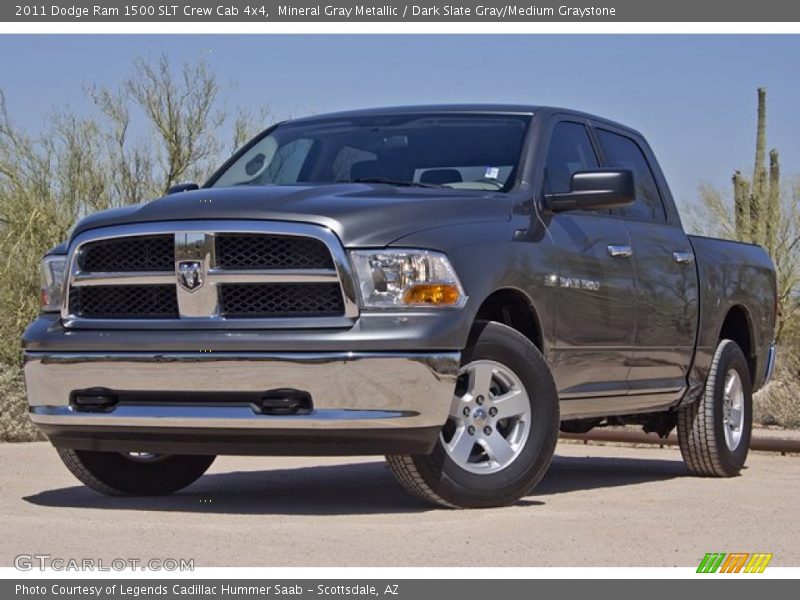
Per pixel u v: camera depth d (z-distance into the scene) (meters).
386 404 5.96
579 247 7.21
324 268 6.03
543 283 6.80
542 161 7.30
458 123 7.60
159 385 6.21
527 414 6.57
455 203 6.54
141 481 7.31
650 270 7.93
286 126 8.16
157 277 6.24
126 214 6.40
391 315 6.00
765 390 16.31
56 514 6.25
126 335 6.27
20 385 12.57
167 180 22.59
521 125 7.48
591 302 7.24
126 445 6.42
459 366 6.12
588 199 7.02
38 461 9.06
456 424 6.36
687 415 8.88
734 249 9.30
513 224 6.76
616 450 11.88
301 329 6.01
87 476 7.10
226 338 6.05
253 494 7.47
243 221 6.11
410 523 5.82
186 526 5.67
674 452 11.65
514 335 6.55
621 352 7.60
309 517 6.08
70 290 6.49
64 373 6.45
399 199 6.39
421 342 5.98
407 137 7.58
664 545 5.39
